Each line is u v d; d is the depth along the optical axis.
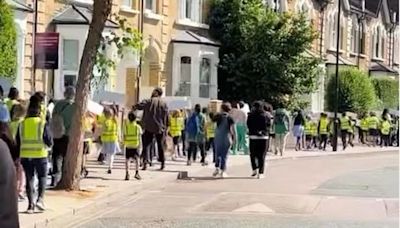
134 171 22.41
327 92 54.78
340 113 53.50
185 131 28.75
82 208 15.25
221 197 18.16
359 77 55.22
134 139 20.50
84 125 17.58
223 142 23.05
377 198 18.64
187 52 40.22
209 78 41.44
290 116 41.31
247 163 28.06
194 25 41.50
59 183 17.36
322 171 26.48
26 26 28.97
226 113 23.14
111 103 26.42
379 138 47.62
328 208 16.70
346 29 61.97
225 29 42.34
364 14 65.00
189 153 26.03
